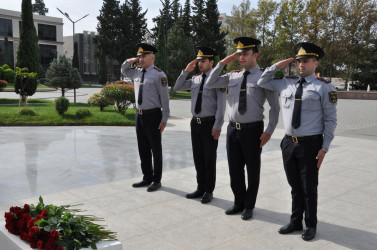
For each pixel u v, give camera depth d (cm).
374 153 746
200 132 417
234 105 367
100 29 5303
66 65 2002
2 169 571
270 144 851
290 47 4172
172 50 3225
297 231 343
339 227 354
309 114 315
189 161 650
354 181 524
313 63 317
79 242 212
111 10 5291
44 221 220
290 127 322
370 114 1755
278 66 328
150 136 463
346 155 722
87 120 1247
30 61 1888
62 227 220
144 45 454
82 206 400
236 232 336
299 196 334
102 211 385
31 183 494
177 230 338
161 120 465
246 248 303
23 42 1872
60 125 1209
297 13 4094
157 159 466
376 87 4150
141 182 486
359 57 3950
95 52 5466
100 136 947
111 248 222
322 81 316
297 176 332
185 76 436
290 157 330
